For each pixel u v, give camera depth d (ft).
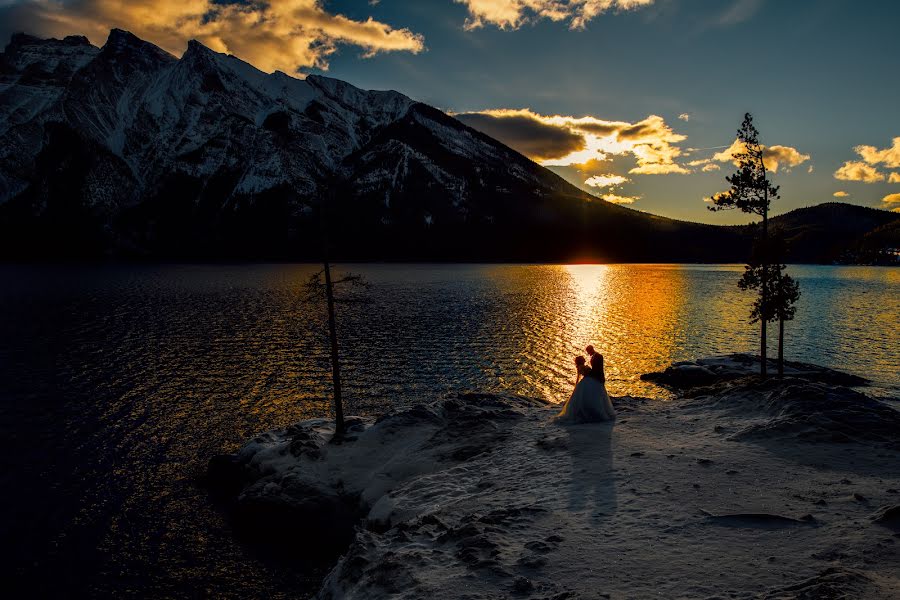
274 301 344.49
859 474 41.50
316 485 72.54
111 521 76.38
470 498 45.98
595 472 45.96
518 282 540.93
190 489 85.76
